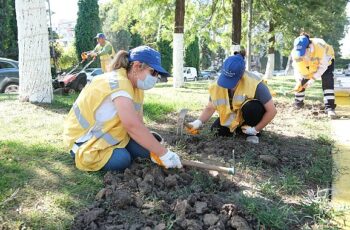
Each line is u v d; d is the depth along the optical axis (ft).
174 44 48.65
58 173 12.18
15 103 24.61
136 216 9.90
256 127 16.49
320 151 15.99
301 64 26.00
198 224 9.37
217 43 65.31
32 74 24.76
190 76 135.85
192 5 60.29
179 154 14.84
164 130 18.99
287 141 17.84
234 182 12.45
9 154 13.69
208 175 12.34
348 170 14.28
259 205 10.40
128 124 11.51
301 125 21.54
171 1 54.80
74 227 9.30
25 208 10.00
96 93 11.99
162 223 9.46
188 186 11.65
